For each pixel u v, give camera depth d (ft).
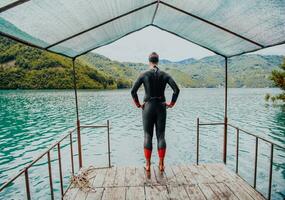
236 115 78.84
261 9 7.30
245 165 32.68
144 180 11.48
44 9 6.34
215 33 11.44
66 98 147.13
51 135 51.47
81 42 11.59
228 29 10.27
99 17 9.50
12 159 36.40
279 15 7.33
